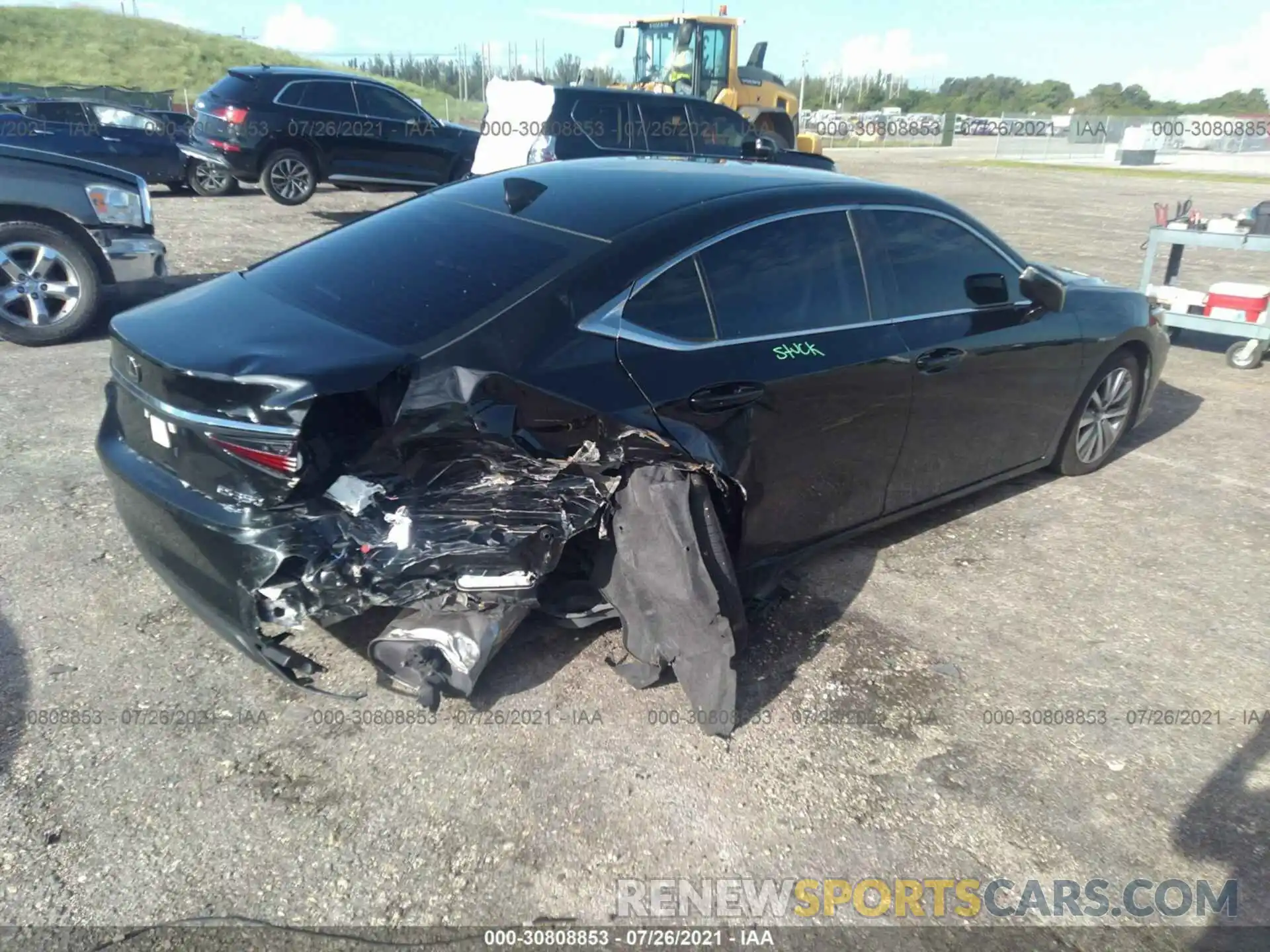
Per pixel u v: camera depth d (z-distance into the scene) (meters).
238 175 12.84
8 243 6.60
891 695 3.25
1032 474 5.21
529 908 2.38
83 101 14.28
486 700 3.12
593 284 3.08
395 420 2.79
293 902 2.36
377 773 2.79
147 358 2.86
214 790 2.70
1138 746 3.03
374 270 3.29
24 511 4.25
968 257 4.24
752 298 3.41
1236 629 3.73
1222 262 11.79
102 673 3.17
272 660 2.87
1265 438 5.89
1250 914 2.42
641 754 2.91
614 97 10.86
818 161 12.85
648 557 3.02
